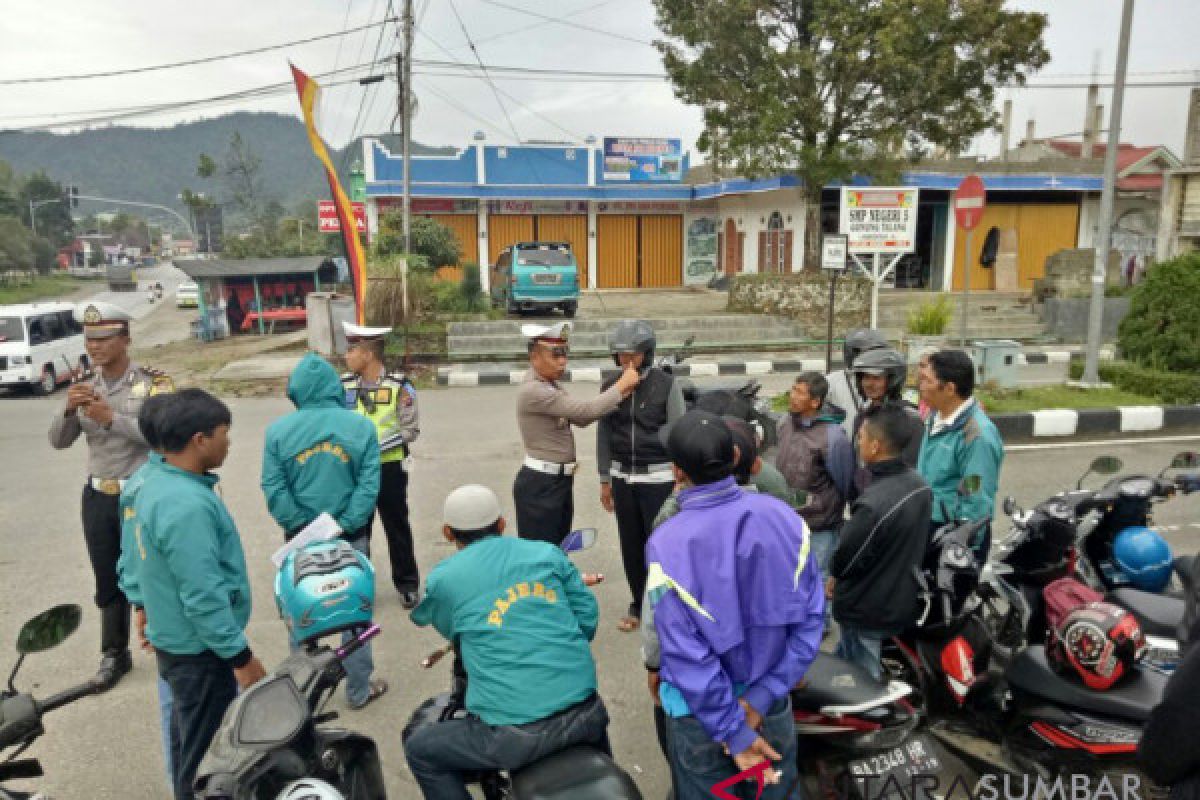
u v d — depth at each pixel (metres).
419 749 2.96
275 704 2.56
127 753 4.07
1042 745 3.27
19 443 11.26
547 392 5.08
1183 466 4.43
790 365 15.59
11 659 5.00
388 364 15.72
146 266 122.69
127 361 4.66
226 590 3.06
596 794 2.55
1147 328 11.41
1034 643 4.00
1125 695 3.07
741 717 2.49
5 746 2.66
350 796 2.91
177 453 3.08
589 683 2.90
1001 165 23.75
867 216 13.49
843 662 3.24
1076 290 18.86
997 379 11.34
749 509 2.60
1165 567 4.23
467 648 2.88
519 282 18.81
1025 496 7.65
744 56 17.34
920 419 4.47
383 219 24.86
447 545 6.86
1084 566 4.48
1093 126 28.73
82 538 7.16
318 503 4.45
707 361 15.91
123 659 4.80
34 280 72.75
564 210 28.12
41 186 101.94
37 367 16.70
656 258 29.25
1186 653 2.15
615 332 5.00
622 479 5.16
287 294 25.91
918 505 3.38
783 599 2.56
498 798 3.05
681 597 2.49
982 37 16.20
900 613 3.43
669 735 2.77
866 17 16.31
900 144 17.73
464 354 16.45
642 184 27.88
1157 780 2.11
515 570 2.96
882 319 18.83
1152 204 25.09
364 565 3.25
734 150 17.48
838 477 4.61
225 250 51.88
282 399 13.83
